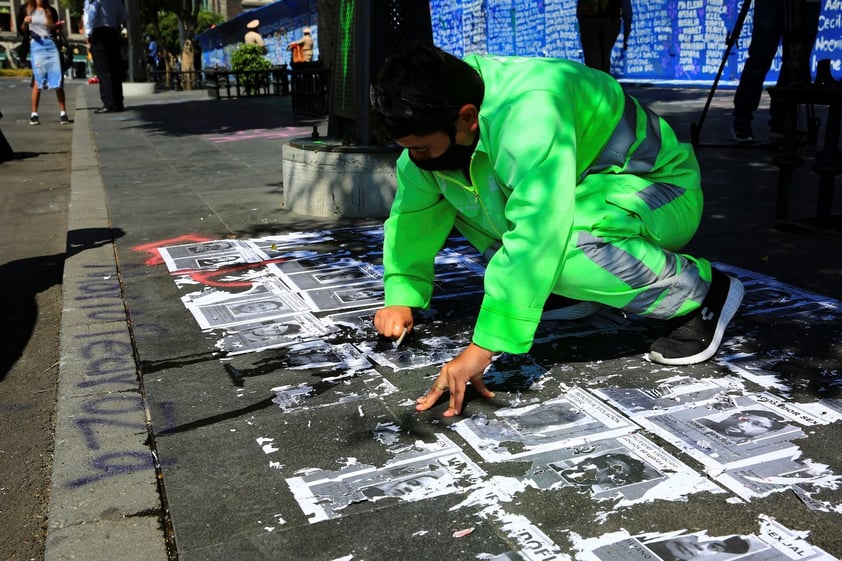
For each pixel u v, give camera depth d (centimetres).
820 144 684
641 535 168
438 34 2052
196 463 203
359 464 200
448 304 318
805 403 225
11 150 862
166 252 409
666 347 252
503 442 207
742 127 694
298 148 488
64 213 589
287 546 168
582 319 291
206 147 846
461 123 205
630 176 231
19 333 337
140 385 251
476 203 237
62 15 5806
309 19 2291
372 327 294
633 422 216
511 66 213
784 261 361
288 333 291
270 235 441
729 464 194
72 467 203
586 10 807
